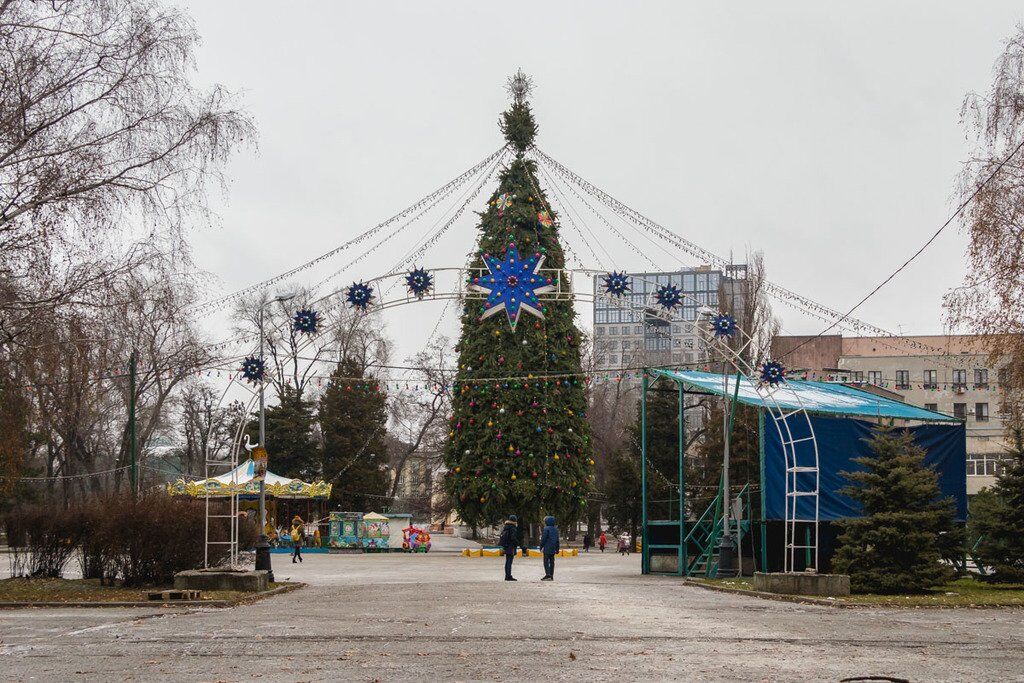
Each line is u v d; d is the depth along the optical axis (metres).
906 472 26.28
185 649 14.21
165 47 27.62
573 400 55.28
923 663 12.97
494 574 36.38
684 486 37.44
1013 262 28.88
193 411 75.25
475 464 54.09
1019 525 28.33
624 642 15.03
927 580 25.53
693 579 31.62
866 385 47.53
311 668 12.33
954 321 30.03
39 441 49.25
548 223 39.25
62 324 26.00
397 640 15.25
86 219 26.28
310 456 74.75
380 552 61.88
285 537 61.50
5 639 15.52
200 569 26.56
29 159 25.97
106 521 26.53
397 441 89.44
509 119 55.75
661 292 30.34
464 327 55.56
